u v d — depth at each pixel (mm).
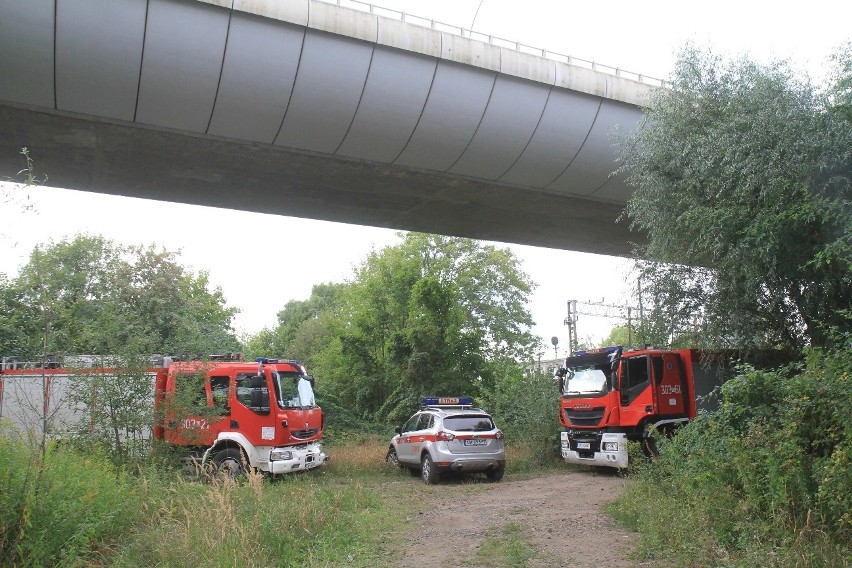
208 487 9438
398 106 16828
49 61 14211
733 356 15078
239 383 14047
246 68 15258
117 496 8133
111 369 12141
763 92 11820
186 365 13594
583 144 18828
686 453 9422
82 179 19172
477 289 38812
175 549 6789
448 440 14773
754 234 11164
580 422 16859
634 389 15820
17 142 16719
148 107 15578
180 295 26984
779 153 11203
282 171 18859
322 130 16906
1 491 6480
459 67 16844
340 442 23047
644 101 17531
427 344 25750
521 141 18391
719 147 11820
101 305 16969
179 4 14227
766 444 7570
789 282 12250
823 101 11562
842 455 6570
